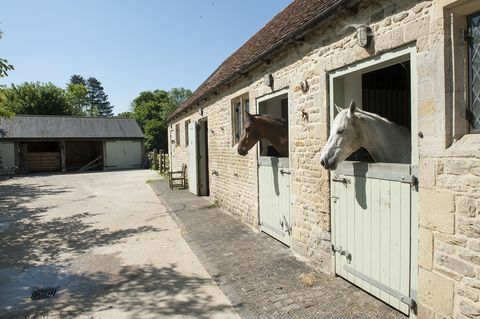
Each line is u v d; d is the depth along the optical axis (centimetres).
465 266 264
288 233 568
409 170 317
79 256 575
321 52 444
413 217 317
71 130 2708
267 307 372
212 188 1031
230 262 517
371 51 353
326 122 440
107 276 484
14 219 880
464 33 269
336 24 407
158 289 433
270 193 630
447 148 275
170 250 592
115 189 1470
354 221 400
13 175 2275
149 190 1403
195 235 676
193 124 1212
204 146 1192
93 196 1273
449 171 273
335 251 441
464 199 262
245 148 593
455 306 274
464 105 271
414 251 318
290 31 489
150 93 5022
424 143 296
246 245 596
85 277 482
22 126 2573
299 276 451
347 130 365
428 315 301
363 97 453
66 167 2759
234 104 830
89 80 8188
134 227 768
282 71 555
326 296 390
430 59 284
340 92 431
